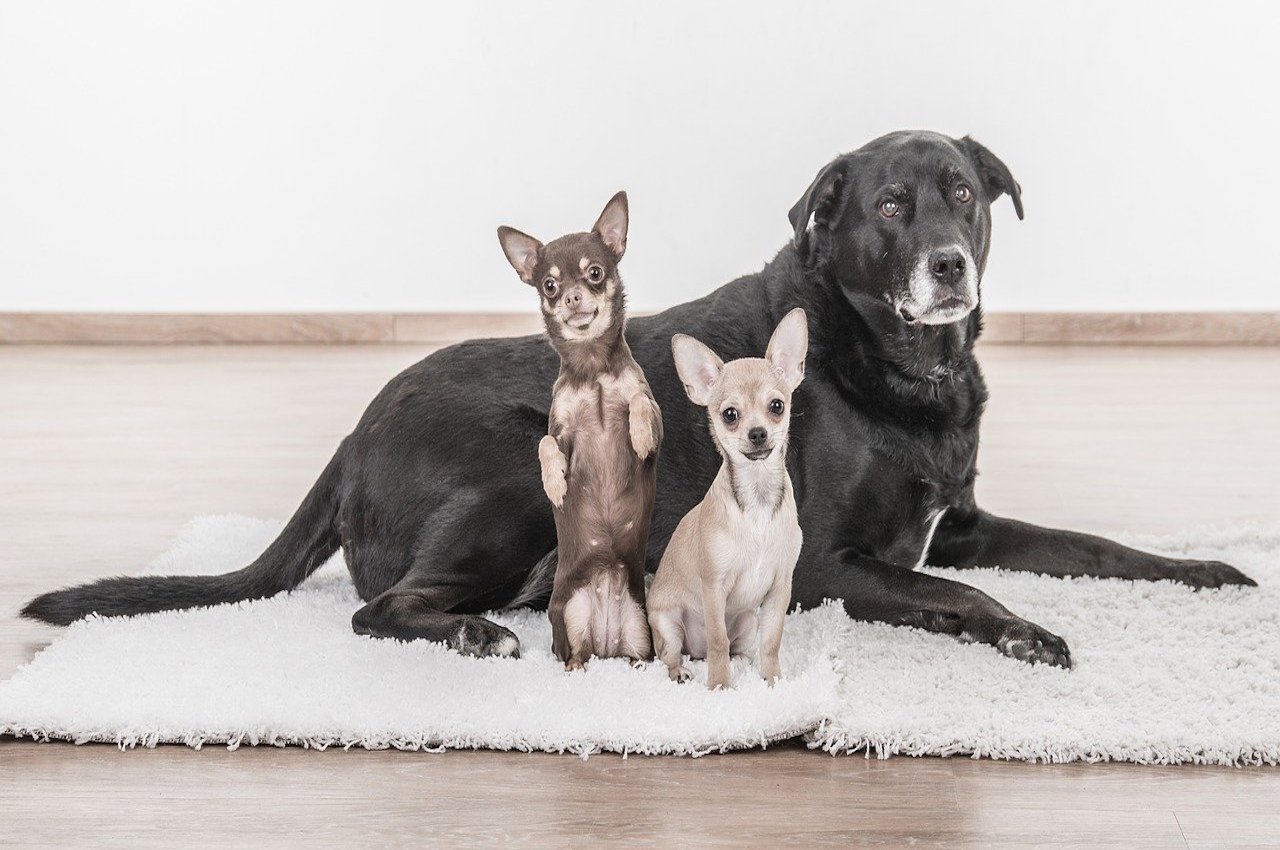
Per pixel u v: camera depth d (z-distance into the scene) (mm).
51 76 8359
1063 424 5840
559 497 2736
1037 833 2094
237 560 3732
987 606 2984
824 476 3312
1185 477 4887
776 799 2221
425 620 2914
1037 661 2811
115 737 2475
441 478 3168
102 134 8422
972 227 3402
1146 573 3520
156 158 8445
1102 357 7707
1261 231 8078
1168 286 8180
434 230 8461
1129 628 3041
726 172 8281
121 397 6582
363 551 3254
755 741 2406
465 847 2051
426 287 8531
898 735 2416
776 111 8195
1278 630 3014
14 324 8562
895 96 8133
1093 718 2477
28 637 3125
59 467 5094
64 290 8555
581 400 2787
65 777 2336
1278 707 2521
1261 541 3879
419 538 3156
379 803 2217
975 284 3271
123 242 8531
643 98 8234
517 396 3281
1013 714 2506
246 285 8562
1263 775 2316
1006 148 8109
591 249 2764
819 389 3367
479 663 2756
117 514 4391
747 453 2506
